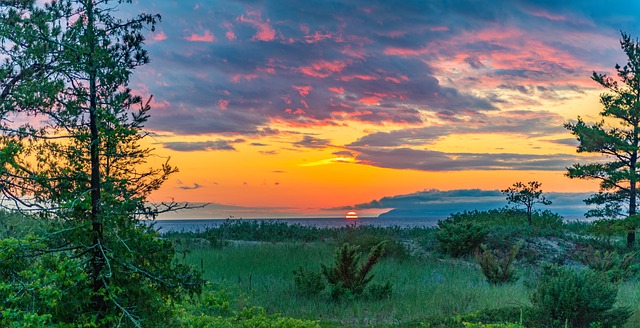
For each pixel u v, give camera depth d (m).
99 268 7.84
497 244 27.39
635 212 29.44
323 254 22.81
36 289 7.34
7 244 7.39
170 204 8.08
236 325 11.32
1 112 8.05
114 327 7.63
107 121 7.87
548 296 11.19
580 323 11.10
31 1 11.06
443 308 13.09
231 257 21.11
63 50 7.99
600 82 30.36
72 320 7.51
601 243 29.64
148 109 8.16
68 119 7.91
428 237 29.91
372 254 15.26
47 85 7.77
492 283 17.95
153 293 8.06
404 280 18.00
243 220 34.19
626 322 11.38
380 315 12.87
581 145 30.55
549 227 32.31
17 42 8.12
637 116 29.00
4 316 6.89
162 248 8.09
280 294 14.93
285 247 24.89
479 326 10.48
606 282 11.99
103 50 7.84
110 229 7.78
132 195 7.96
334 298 14.74
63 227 7.82
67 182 7.82
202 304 12.93
